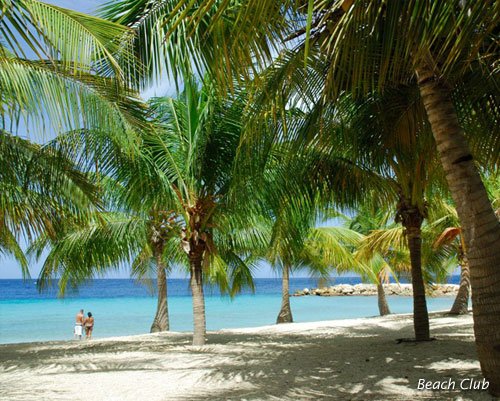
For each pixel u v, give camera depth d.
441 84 4.77
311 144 7.93
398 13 3.40
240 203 10.33
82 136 8.02
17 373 7.27
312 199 10.26
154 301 57.97
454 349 8.15
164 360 8.43
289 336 13.02
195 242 11.37
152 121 10.62
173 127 11.30
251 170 8.91
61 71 5.96
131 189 10.54
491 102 6.39
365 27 3.98
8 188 7.95
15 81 5.55
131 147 6.88
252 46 3.96
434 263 20.16
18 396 5.43
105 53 5.27
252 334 14.02
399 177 8.60
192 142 10.95
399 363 6.96
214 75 4.77
